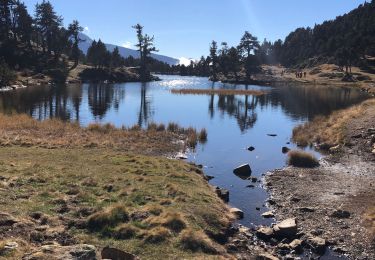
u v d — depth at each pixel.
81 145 29.72
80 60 166.25
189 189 18.83
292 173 25.25
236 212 17.53
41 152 25.48
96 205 15.46
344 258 13.75
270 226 16.50
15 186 16.98
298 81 147.38
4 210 13.92
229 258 12.88
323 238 15.13
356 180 23.28
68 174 19.48
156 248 12.55
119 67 168.25
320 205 18.95
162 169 22.52
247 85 139.75
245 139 38.25
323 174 24.83
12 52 128.75
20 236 12.08
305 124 44.75
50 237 12.53
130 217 14.53
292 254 14.05
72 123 40.84
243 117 55.00
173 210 15.35
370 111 42.69
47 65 133.00
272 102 76.31
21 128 35.88
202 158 29.73
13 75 100.69
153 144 33.09
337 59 174.12
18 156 23.77
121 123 46.66
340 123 38.62
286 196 20.56
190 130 39.81
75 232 13.20
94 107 63.44
